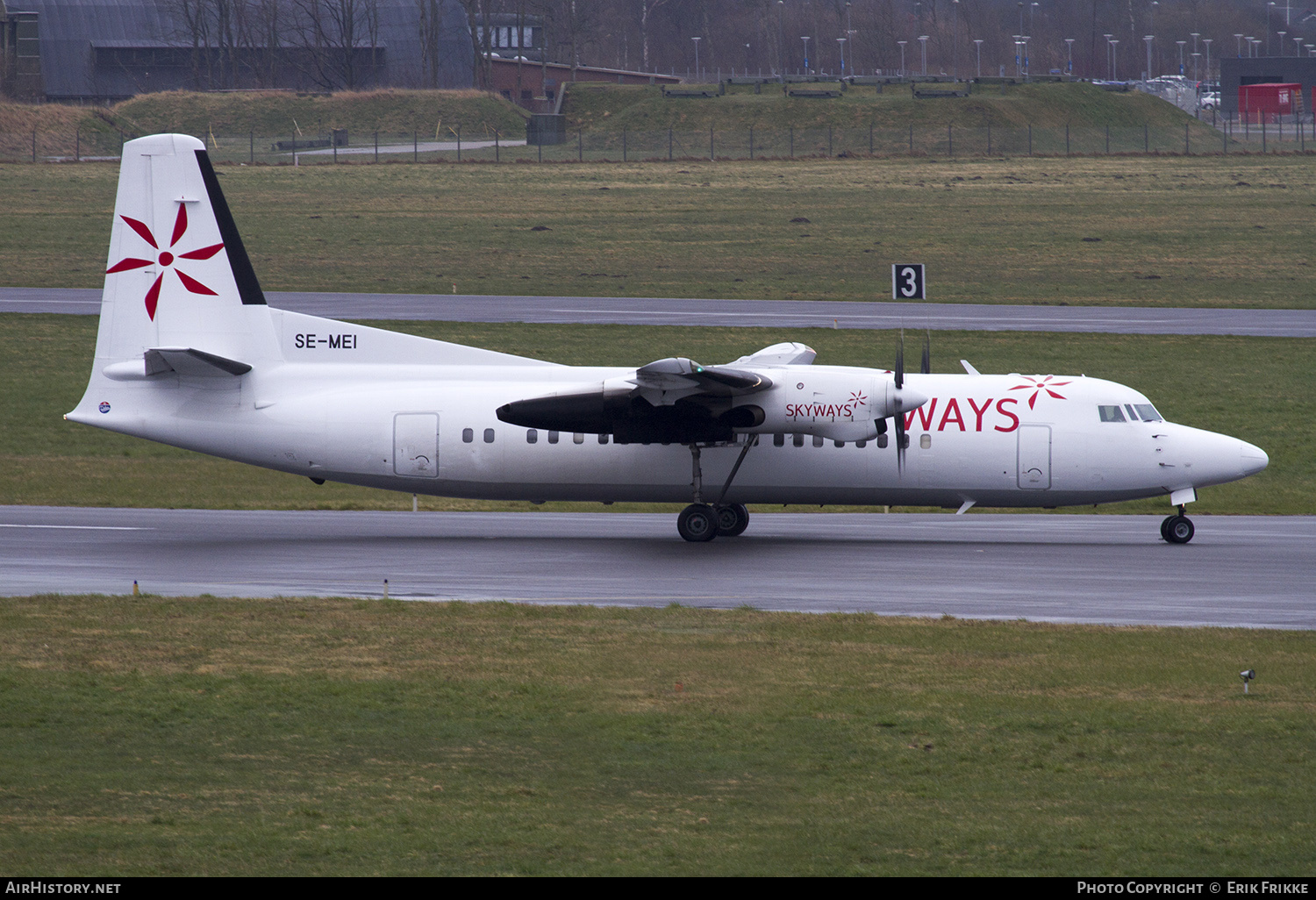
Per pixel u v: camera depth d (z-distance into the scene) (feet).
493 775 145.07
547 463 301.22
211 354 305.73
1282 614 219.00
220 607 224.33
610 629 209.77
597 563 268.82
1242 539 301.63
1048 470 297.33
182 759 150.51
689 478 299.38
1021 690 175.73
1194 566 264.31
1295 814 133.08
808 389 284.82
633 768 147.33
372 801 137.08
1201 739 156.25
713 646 198.80
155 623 213.05
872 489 300.61
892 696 173.58
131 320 307.58
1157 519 336.08
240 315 307.78
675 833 128.26
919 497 302.45
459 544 293.64
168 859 121.29
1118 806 135.64
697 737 158.10
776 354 327.88
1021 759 150.30
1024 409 299.58
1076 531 315.17
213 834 127.65
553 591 239.71
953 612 221.66
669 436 288.51
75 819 131.64
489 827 129.59
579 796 138.72
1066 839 126.82
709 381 277.64
